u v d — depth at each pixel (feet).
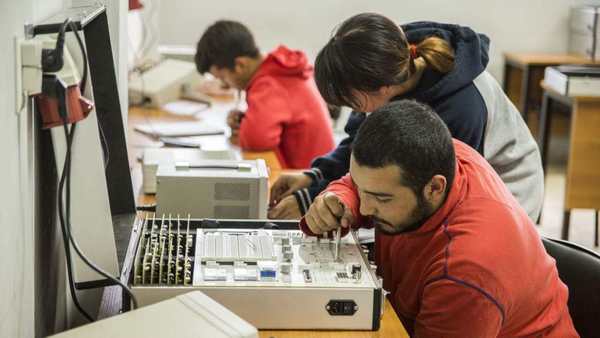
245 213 5.90
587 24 15.90
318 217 4.80
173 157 7.29
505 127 6.18
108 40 5.16
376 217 4.42
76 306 4.44
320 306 4.21
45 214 4.22
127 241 5.01
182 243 4.69
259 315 4.18
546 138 13.67
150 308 3.54
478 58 5.93
